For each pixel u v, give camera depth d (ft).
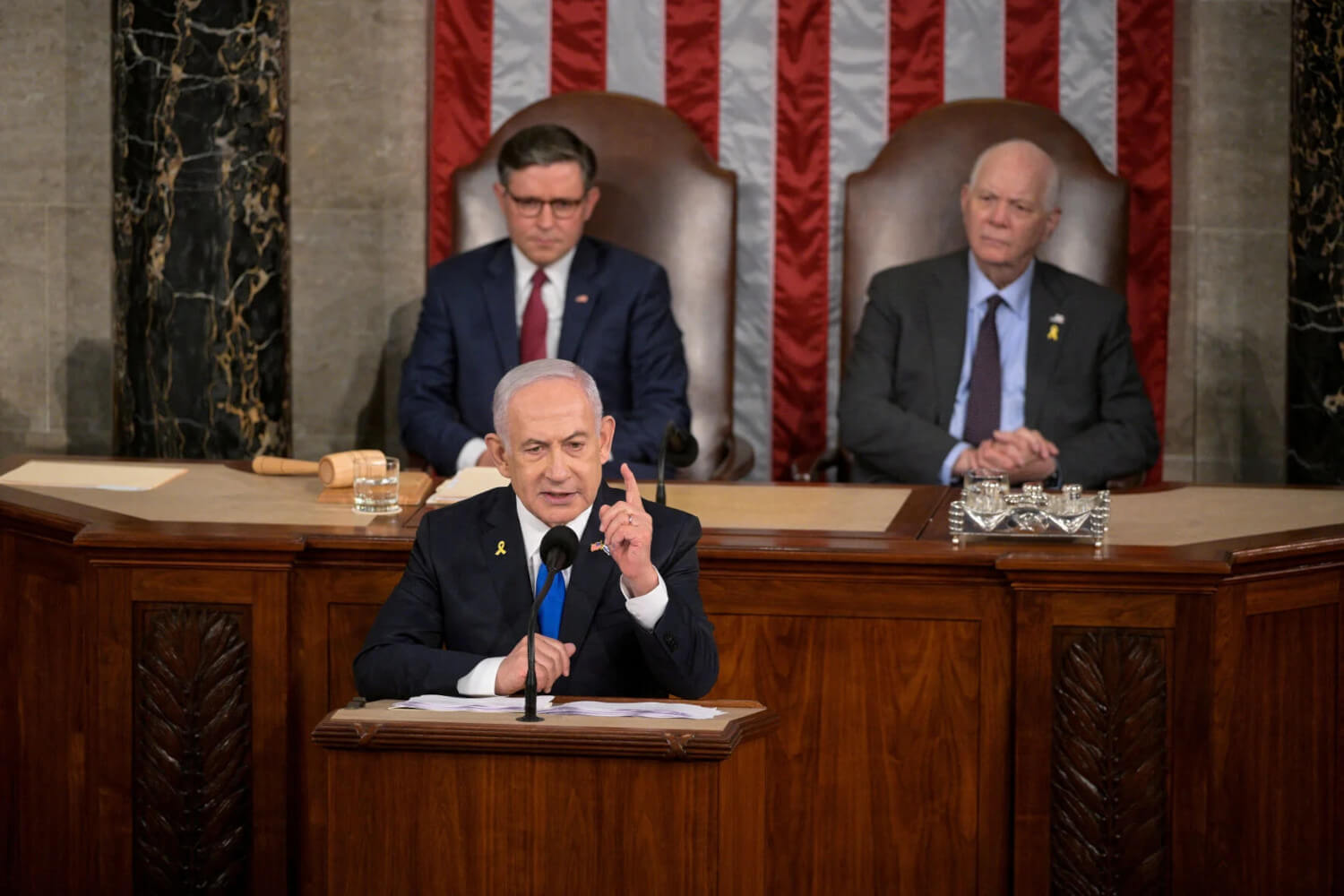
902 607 40.86
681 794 28.60
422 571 38.14
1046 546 41.06
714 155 74.69
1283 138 75.56
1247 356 76.74
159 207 67.77
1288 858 42.88
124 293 68.95
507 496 38.37
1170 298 76.28
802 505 47.93
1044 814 39.91
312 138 76.28
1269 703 41.86
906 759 41.22
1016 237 65.92
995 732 40.68
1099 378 66.69
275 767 41.68
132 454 69.21
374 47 75.87
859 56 74.02
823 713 41.52
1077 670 39.34
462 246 71.05
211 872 41.86
